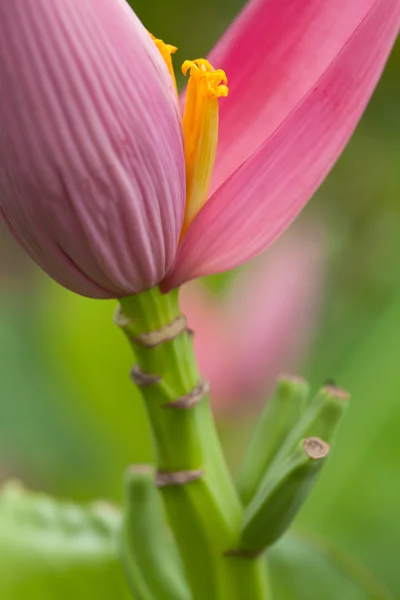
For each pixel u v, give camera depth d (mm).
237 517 566
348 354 1036
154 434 562
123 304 552
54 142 518
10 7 509
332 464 861
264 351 906
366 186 1337
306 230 1248
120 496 919
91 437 963
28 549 667
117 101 519
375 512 851
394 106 1283
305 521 851
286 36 571
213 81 542
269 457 580
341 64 540
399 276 1019
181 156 535
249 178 544
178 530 566
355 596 663
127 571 596
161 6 1214
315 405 559
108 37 518
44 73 514
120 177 523
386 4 536
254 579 570
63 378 908
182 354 556
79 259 534
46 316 941
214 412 893
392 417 853
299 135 544
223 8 1231
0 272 1510
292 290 942
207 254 550
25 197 524
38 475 1095
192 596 574
